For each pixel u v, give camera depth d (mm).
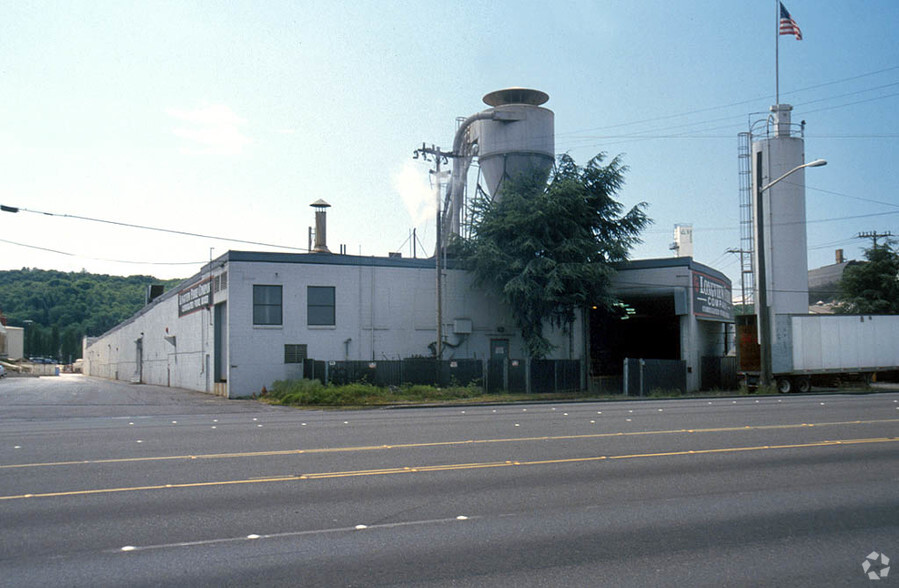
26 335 149500
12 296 173125
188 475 10812
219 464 11797
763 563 6609
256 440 15062
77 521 8078
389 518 8219
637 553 6898
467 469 11250
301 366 35438
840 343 38938
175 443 14625
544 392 37062
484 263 37938
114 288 188375
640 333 55219
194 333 43500
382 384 33938
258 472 11047
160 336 55969
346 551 6949
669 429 16641
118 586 5961
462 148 48969
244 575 6242
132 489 9797
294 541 7293
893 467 11445
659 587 5945
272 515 8352
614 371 52375
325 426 18312
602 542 7270
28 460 12344
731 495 9430
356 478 10531
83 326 167250
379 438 15234
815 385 41219
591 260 39438
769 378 36219
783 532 7668
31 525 7910
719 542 7285
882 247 62375
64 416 23625
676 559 6715
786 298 51719
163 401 32188
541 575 6238
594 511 8555
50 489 9812
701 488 9852
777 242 51969
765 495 9430
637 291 43500
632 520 8148
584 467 11414
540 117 46562
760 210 36219
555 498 9234
